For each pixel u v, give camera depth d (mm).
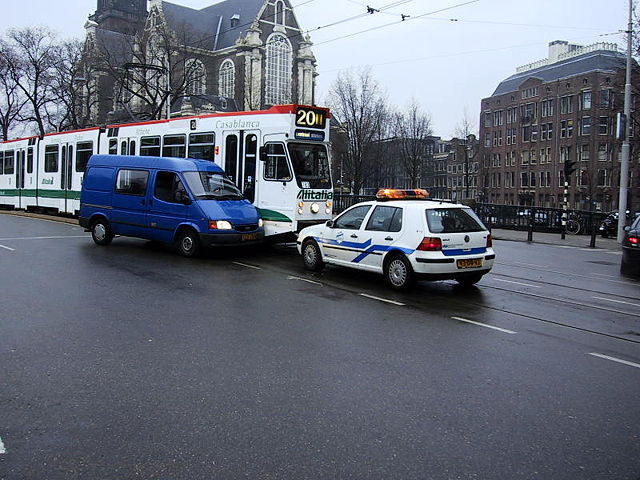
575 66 68188
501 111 78500
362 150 43938
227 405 4461
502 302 8992
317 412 4363
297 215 13117
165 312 7527
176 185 13055
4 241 14672
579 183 65812
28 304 7770
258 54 77438
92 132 19859
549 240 23875
